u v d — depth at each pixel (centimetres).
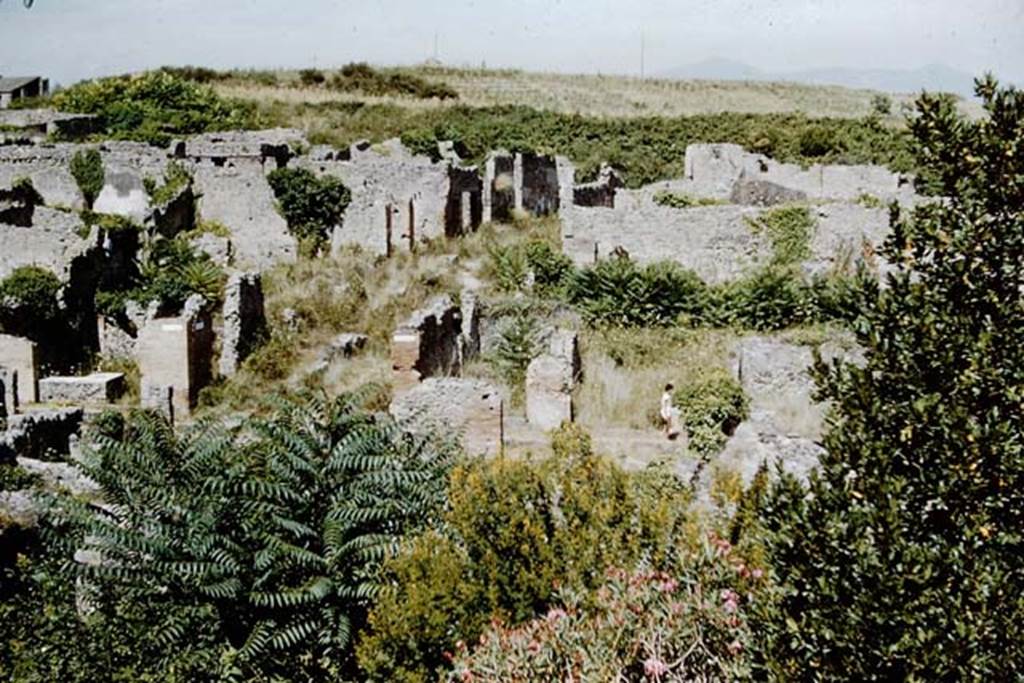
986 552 757
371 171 3688
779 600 799
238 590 1213
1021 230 820
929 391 804
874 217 3138
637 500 1168
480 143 5466
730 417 1969
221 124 5153
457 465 1290
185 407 2622
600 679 865
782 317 2870
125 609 1231
